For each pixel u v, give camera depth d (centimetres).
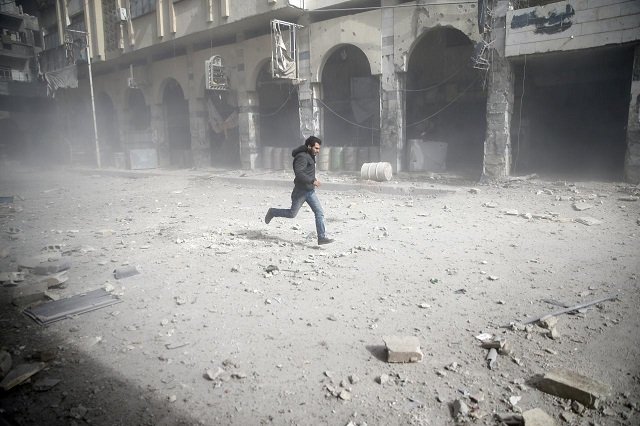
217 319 417
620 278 489
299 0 1487
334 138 1933
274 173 1669
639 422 262
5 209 1128
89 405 289
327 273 543
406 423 269
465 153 1692
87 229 862
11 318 428
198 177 1738
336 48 1525
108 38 2286
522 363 330
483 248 636
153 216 989
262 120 2150
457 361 337
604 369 317
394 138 1412
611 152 1454
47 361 344
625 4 920
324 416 276
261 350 358
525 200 961
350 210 976
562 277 503
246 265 582
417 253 623
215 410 282
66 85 2530
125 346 367
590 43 979
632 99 981
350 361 340
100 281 532
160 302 461
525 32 1069
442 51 1689
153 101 2273
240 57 1806
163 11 1920
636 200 873
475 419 270
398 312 427
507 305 434
